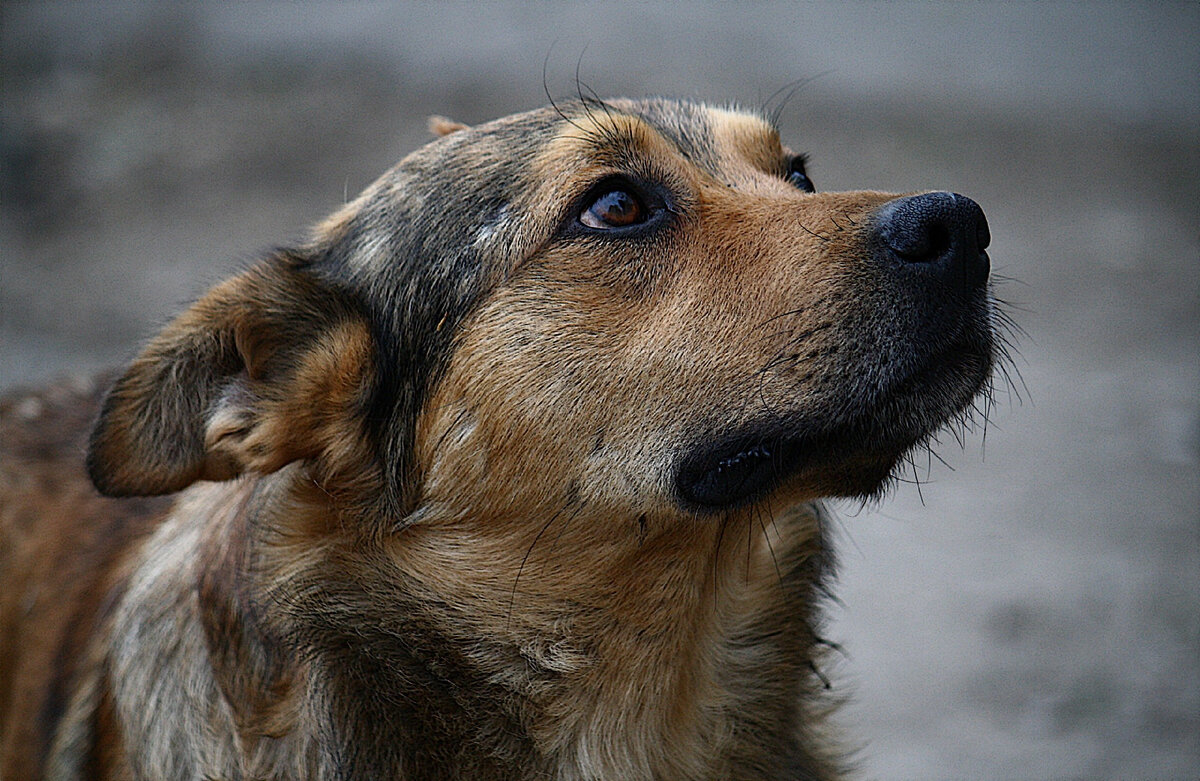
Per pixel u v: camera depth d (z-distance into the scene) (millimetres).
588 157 4215
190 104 18281
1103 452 9977
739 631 4512
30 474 5754
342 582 4156
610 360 4109
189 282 13875
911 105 17297
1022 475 9719
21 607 5395
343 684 4074
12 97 18625
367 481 4215
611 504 4133
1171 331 12078
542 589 4203
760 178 4559
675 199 4242
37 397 6250
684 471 4074
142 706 4406
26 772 5035
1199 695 6887
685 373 4047
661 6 20734
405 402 4266
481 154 4418
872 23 20125
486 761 4188
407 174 4562
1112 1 21188
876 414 3936
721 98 17219
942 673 7281
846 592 8273
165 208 15812
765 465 4004
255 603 4160
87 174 16641
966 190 15180
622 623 4230
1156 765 6363
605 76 18172
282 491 4270
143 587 4621
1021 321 12344
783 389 3953
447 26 20188
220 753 4160
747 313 4020
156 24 20484
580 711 4266
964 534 8914
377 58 19250
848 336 3900
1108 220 14500
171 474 4227
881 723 6840
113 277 14234
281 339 4277
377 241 4480
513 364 4156
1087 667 7211
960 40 19625
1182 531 8688
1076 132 16609
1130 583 8039
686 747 4410
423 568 4195
